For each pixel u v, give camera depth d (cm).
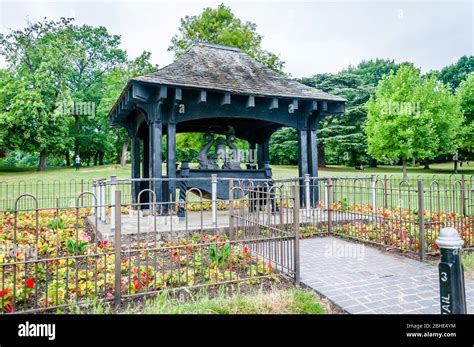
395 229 638
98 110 2931
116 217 344
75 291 348
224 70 881
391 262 516
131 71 2794
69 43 2931
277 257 493
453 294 246
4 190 1689
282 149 3219
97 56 3438
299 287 409
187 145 1723
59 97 2755
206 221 708
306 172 912
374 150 2170
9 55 2788
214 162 934
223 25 1858
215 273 402
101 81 3362
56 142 2769
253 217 534
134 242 563
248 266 471
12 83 2667
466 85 2906
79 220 841
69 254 471
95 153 4059
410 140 1972
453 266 246
